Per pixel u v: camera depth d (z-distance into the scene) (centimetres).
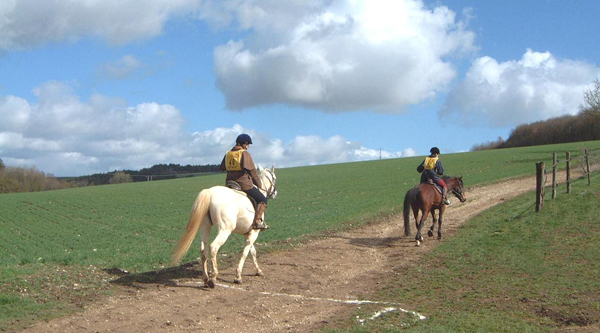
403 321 895
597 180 2400
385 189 3706
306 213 2675
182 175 11119
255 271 1270
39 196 4588
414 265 1367
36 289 987
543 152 5922
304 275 1264
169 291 1047
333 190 3950
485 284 1141
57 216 3231
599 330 845
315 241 1795
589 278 1144
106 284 1072
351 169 6309
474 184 3378
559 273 1198
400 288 1138
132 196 4394
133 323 848
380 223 2216
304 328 861
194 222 1043
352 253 1564
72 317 859
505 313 945
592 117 5341
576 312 934
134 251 1702
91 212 3400
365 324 874
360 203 2944
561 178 3069
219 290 1073
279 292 1092
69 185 8931
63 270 1163
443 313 941
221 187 1099
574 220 1705
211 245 1046
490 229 1769
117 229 2562
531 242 1520
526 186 2994
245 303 989
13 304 889
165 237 2245
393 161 7288
